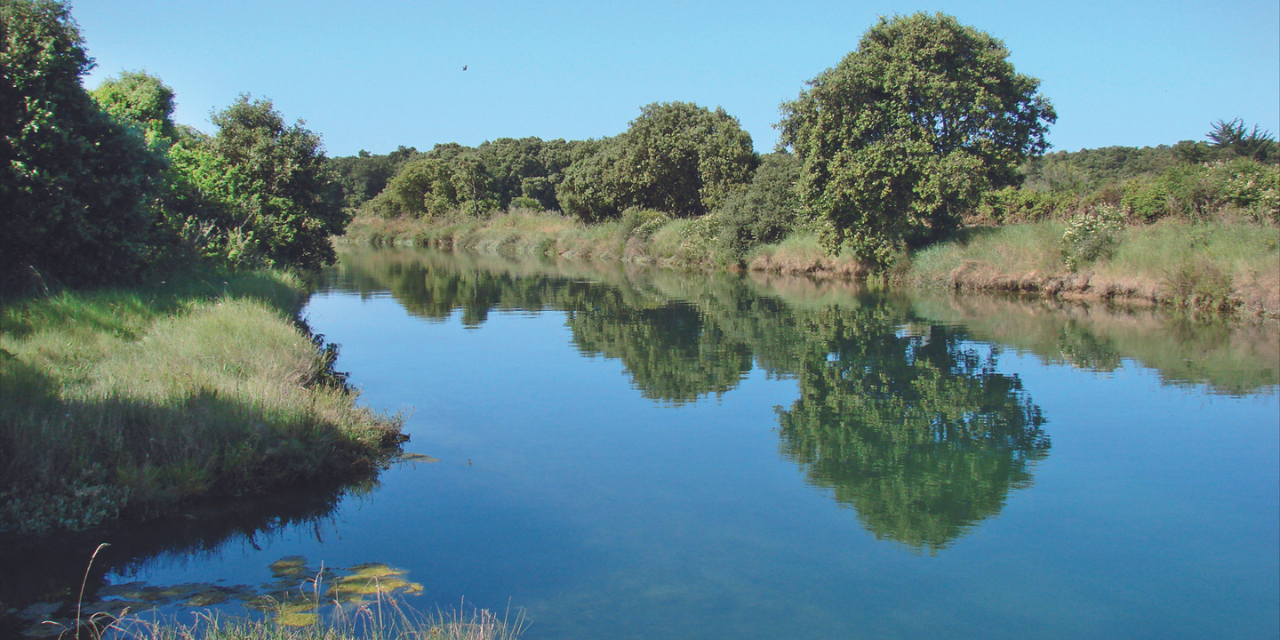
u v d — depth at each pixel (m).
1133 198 23.59
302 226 21.95
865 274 27.16
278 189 21.36
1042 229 22.30
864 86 23.84
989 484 7.28
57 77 10.40
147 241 12.35
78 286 10.77
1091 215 20.48
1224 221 18.61
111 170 11.09
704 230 35.31
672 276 30.78
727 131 42.19
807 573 5.53
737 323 17.38
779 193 32.72
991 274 21.98
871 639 4.66
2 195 9.75
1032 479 7.41
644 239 40.16
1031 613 5.01
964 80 23.36
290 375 8.69
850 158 24.12
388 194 73.19
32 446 5.79
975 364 12.58
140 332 9.30
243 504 6.33
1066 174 39.94
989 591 5.30
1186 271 17.14
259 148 20.91
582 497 6.87
